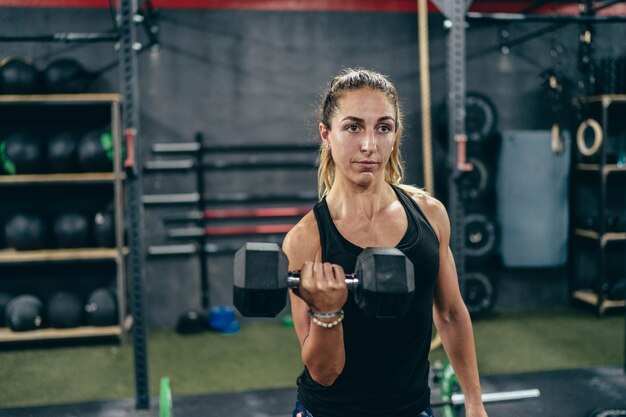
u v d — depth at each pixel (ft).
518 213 13.37
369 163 2.78
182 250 13.08
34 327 11.57
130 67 7.87
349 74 2.89
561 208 13.51
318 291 2.42
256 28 13.08
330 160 3.30
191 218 12.96
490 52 13.78
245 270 2.42
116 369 10.38
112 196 12.84
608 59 12.98
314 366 2.71
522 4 13.71
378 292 2.41
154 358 10.96
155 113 12.90
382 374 2.91
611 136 14.23
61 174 11.73
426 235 3.01
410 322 2.94
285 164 13.28
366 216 2.98
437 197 13.76
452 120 8.86
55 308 11.61
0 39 7.83
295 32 13.19
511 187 13.34
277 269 2.43
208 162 13.10
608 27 14.08
